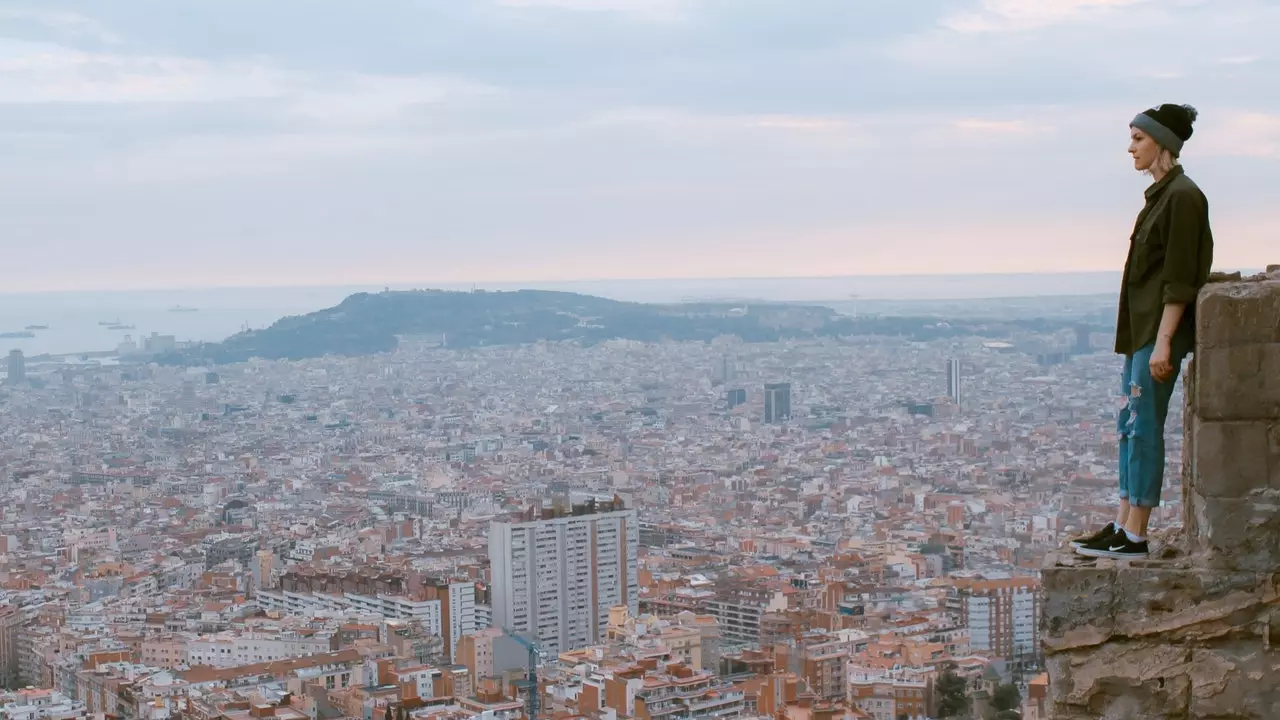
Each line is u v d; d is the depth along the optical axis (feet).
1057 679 46.21
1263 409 44.27
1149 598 45.44
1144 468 47.37
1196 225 46.57
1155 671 45.09
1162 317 46.96
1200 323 44.91
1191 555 45.98
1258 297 44.21
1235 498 44.57
